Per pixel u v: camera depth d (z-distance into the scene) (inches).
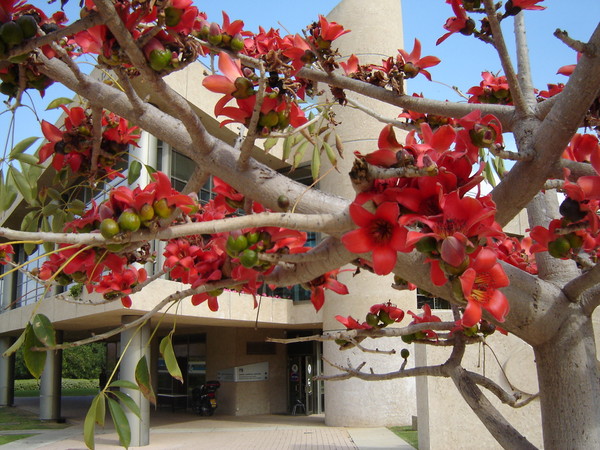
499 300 37.5
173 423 451.8
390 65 72.8
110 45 45.8
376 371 380.5
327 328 402.0
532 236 51.6
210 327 511.8
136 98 51.7
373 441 316.2
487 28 60.4
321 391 516.4
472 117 38.7
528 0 53.8
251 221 37.3
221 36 54.8
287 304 443.5
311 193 47.7
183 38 46.1
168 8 44.4
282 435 360.8
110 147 70.2
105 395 45.2
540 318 50.3
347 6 404.8
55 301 386.0
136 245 47.9
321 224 37.6
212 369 530.0
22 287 542.3
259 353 527.8
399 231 34.1
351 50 393.7
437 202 34.9
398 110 379.9
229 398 511.8
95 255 50.6
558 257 50.3
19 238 37.7
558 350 50.8
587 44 40.9
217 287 55.1
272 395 526.3
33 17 42.7
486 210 32.4
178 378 49.1
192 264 62.8
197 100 329.4
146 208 38.6
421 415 242.5
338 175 371.6
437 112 64.4
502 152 41.4
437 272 35.7
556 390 50.5
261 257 45.7
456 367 67.5
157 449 311.3
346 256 46.4
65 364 1253.7
